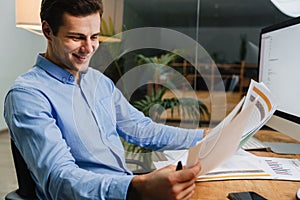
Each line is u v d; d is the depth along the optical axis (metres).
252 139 1.30
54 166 0.65
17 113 0.73
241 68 2.61
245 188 0.77
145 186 0.52
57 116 0.82
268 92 0.81
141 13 2.81
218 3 2.87
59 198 0.62
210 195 0.73
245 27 2.66
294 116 1.04
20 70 4.43
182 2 2.94
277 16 2.14
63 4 0.74
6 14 4.00
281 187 0.79
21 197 0.79
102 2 0.79
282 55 1.15
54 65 0.85
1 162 2.85
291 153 1.10
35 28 1.88
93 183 0.59
